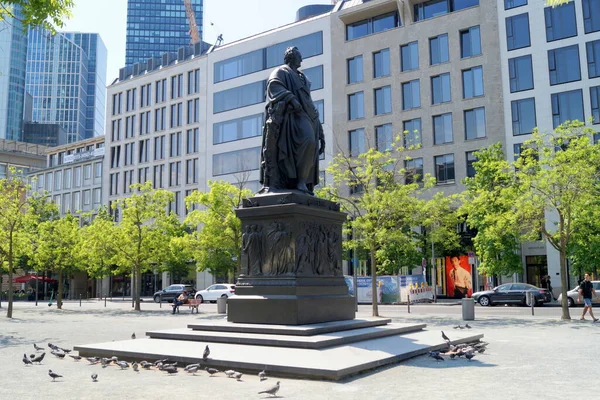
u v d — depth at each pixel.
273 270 11.71
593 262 34.75
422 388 7.69
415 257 43.91
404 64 51.41
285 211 11.69
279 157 12.84
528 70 44.91
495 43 46.75
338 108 54.09
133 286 59.44
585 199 22.89
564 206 23.06
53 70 192.62
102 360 10.02
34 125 157.62
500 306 37.34
